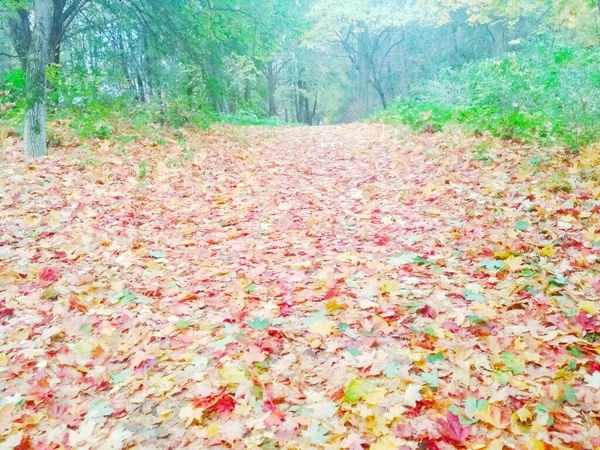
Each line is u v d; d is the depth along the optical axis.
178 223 6.18
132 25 12.88
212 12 11.59
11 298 4.07
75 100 11.73
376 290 3.88
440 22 16.25
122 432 2.54
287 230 5.76
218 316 3.73
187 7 11.45
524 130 8.73
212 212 6.66
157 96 13.31
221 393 2.76
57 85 11.00
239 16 12.11
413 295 3.79
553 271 3.96
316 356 3.12
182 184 7.90
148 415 2.68
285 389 2.78
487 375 2.79
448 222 5.43
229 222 6.19
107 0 12.46
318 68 37.59
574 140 7.46
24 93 8.27
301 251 5.01
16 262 4.79
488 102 11.63
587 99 8.55
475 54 26.45
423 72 29.89
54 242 5.32
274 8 12.69
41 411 2.77
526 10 15.65
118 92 13.69
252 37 12.61
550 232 4.70
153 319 3.75
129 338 3.48
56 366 3.19
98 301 4.08
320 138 14.12
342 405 2.60
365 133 13.88
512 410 2.49
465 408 2.48
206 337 3.43
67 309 3.91
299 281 4.25
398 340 3.21
